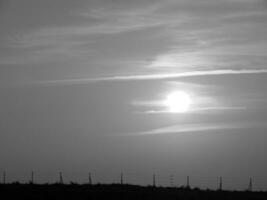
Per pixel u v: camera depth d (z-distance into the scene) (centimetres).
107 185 10169
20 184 9850
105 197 9156
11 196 8975
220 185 10494
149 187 10238
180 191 9962
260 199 9650
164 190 9988
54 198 8981
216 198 9462
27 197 8950
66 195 9162
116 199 9050
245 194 10019
